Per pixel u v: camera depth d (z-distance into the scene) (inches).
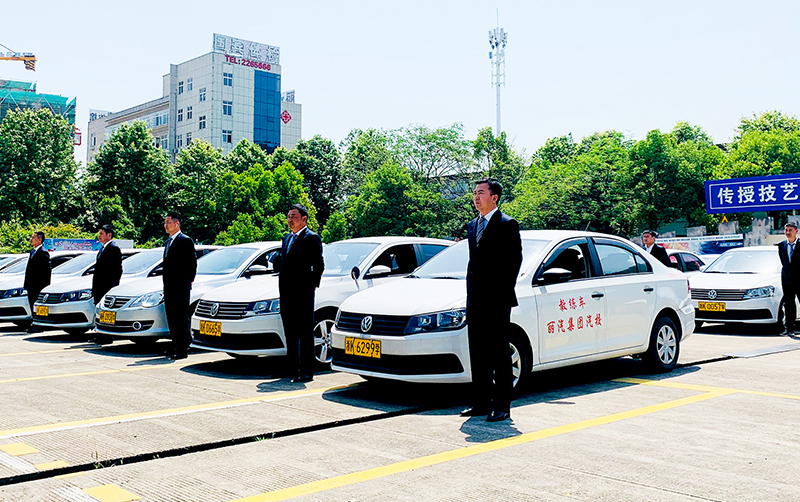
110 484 134.8
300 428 179.0
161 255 438.0
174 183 1953.7
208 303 284.5
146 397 223.3
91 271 474.3
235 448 162.4
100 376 268.5
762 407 205.8
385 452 157.5
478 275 188.4
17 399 219.3
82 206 1811.0
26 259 566.9
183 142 3489.2
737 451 156.8
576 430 177.5
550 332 227.0
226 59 3363.7
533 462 148.3
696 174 1647.4
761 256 478.0
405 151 1962.4
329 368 290.7
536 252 239.1
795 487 130.6
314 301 269.0
